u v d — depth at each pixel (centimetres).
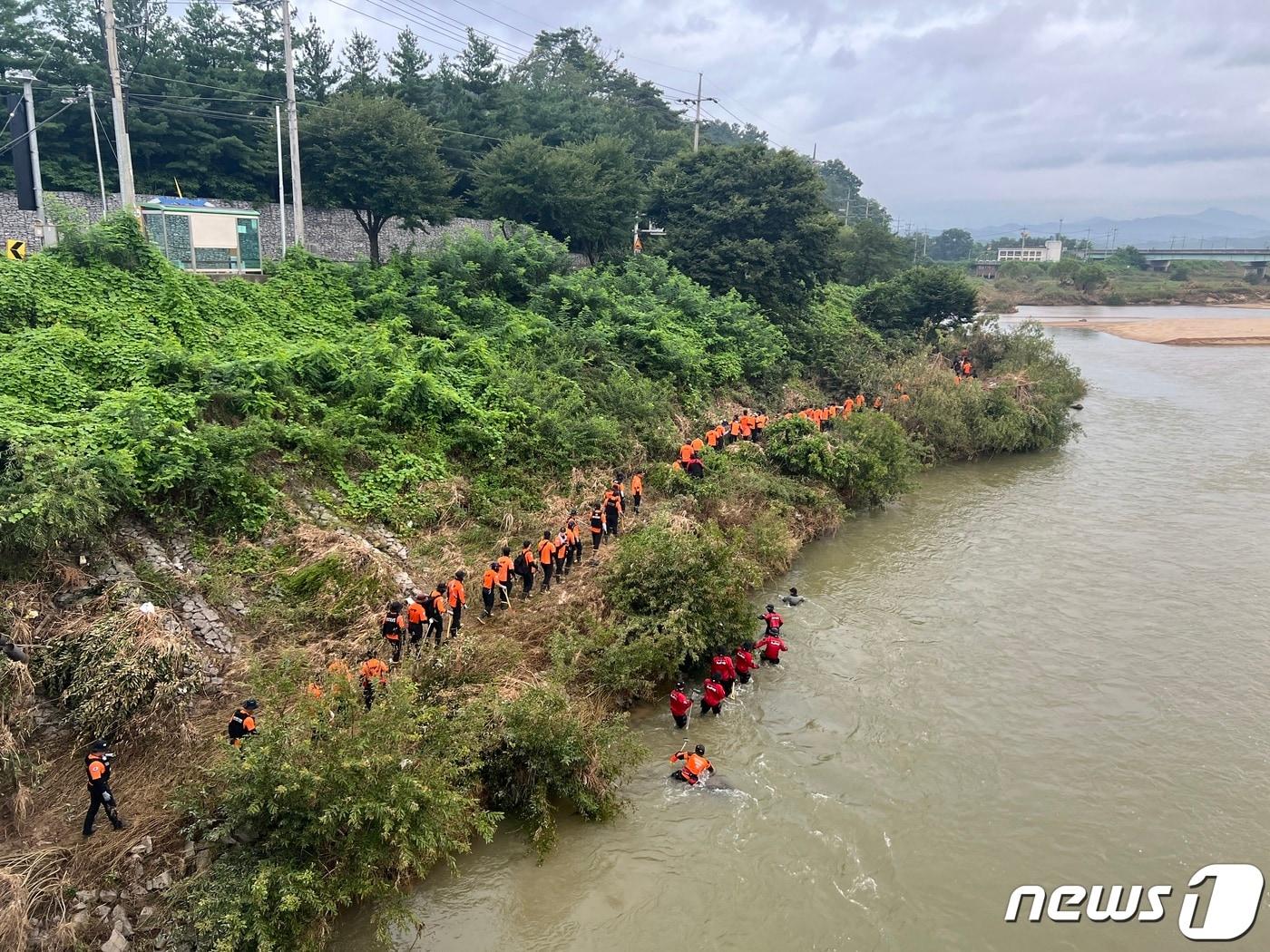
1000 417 3262
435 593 1455
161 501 1472
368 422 1909
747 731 1430
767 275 3697
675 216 3831
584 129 4972
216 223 2606
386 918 975
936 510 2600
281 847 975
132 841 995
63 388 1600
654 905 1066
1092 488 2833
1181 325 8300
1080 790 1298
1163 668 1648
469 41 4719
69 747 1105
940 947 1015
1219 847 1182
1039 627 1809
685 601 1569
